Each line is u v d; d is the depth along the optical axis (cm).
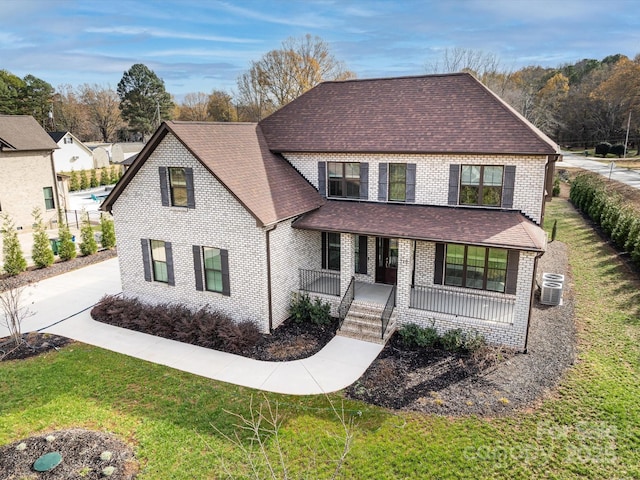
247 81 7106
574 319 1445
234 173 1424
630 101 6969
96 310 1596
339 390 1091
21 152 2850
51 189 3088
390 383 1109
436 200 1501
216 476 807
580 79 8669
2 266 2134
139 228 1597
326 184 1686
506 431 910
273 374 1174
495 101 1523
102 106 10288
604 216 2586
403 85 1759
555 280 1619
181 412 1005
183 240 1510
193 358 1274
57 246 2409
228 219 1400
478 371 1153
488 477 789
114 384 1133
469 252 1486
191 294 1551
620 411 959
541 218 1391
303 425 952
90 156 6194
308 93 1936
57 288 1897
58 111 9575
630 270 1878
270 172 1587
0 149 2719
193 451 874
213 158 1410
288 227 1484
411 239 1338
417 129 1548
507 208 1408
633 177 4191
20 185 2872
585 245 2364
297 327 1462
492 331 1289
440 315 1358
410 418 963
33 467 826
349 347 1317
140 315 1510
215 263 1487
